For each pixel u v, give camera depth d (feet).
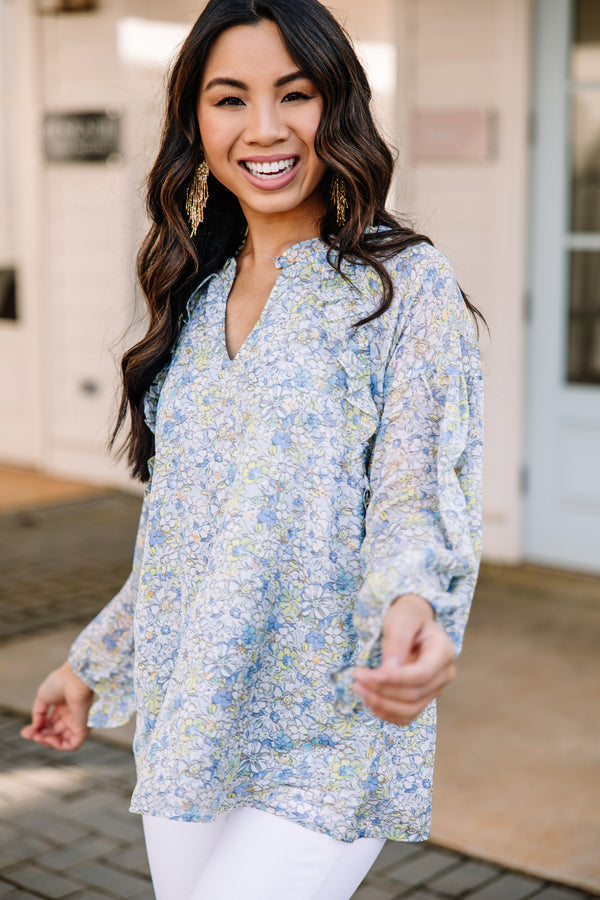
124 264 23.27
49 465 25.32
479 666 14.60
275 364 4.80
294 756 4.84
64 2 23.07
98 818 10.78
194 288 5.33
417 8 18.54
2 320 25.67
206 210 5.38
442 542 4.24
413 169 18.90
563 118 17.71
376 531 4.39
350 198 4.86
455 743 12.43
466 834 10.49
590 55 17.44
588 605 16.94
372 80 20.79
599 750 12.23
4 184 25.02
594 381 18.03
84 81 23.41
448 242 18.76
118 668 5.81
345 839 4.75
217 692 4.68
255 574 4.72
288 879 4.72
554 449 18.45
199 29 4.85
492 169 18.21
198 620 4.74
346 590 4.75
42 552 19.71
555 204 17.95
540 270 18.21
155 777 4.70
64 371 24.75
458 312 4.72
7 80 24.59
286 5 4.73
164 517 5.08
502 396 18.56
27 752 12.17
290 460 4.75
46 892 9.54
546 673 14.38
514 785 11.44
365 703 3.79
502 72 17.93
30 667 14.53
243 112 4.89
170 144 5.27
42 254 24.53
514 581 17.99
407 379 4.67
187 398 5.02
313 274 4.92
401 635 3.81
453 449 4.42
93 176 23.54
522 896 9.47
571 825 10.64
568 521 18.48
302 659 4.80
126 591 5.70
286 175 4.90
